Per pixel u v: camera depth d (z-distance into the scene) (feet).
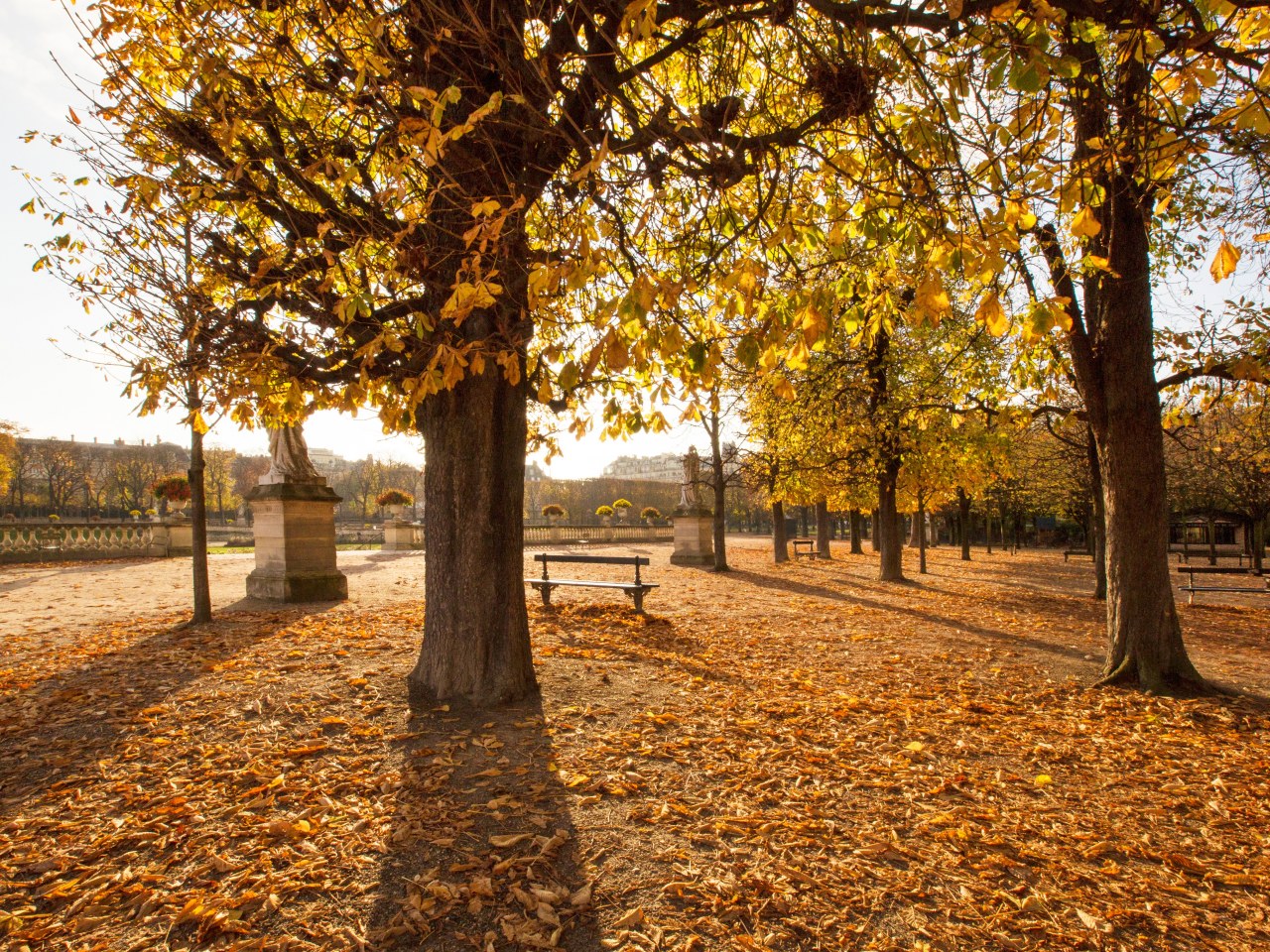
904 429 53.47
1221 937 9.25
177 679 19.71
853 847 11.29
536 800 12.56
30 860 10.55
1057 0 10.44
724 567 67.26
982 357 42.96
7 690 19.15
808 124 12.66
